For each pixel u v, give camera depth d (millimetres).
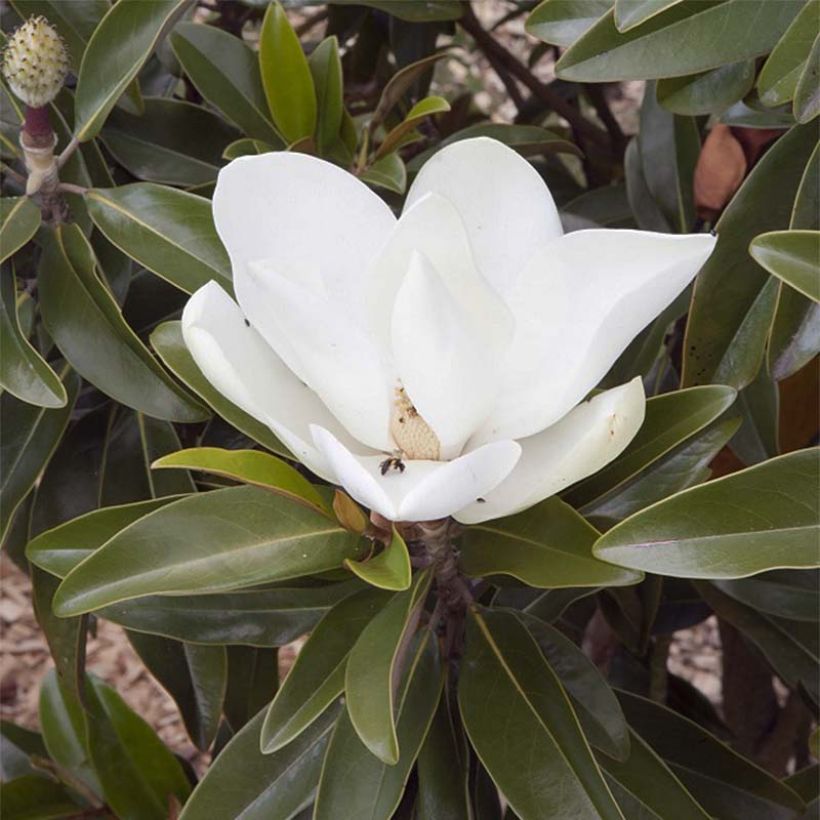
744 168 1455
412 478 1202
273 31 1431
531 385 1206
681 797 1351
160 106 1506
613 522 1320
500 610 1321
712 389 1273
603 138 1792
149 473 1424
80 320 1337
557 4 1344
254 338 1224
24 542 1606
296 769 1347
